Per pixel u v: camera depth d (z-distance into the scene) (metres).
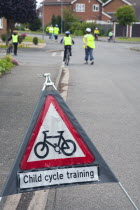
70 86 12.16
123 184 4.72
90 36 19.48
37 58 22.02
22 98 9.47
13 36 23.14
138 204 4.21
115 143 6.34
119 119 7.99
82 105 9.30
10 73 13.93
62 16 73.50
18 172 3.53
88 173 3.68
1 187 4.49
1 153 5.57
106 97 10.40
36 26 75.25
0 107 8.48
